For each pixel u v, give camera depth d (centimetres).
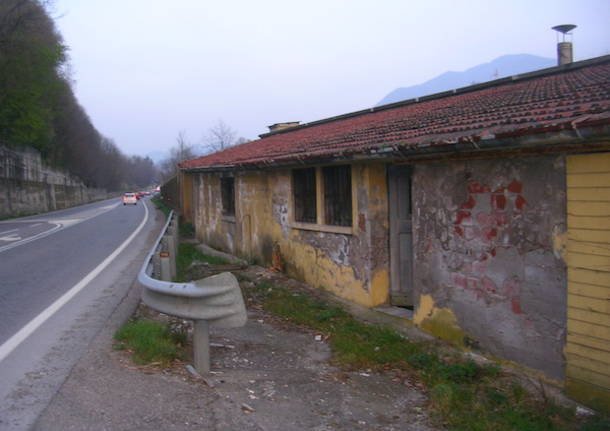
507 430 381
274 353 550
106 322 606
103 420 347
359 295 728
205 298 441
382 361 529
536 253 452
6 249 1423
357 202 720
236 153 1396
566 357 426
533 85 892
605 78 693
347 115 1420
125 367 446
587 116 372
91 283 861
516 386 442
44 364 460
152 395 388
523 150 454
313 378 479
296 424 373
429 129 603
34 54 3903
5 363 466
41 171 5053
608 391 394
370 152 593
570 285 420
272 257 1009
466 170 521
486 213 500
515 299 475
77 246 1440
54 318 630
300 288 855
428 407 424
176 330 552
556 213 432
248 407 387
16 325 599
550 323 443
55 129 6366
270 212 1020
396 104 1273
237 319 455
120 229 2041
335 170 791
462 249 532
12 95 3912
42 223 2638
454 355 523
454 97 1105
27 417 352
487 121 522
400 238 707
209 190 1495
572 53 1214
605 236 393
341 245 772
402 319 634
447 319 557
